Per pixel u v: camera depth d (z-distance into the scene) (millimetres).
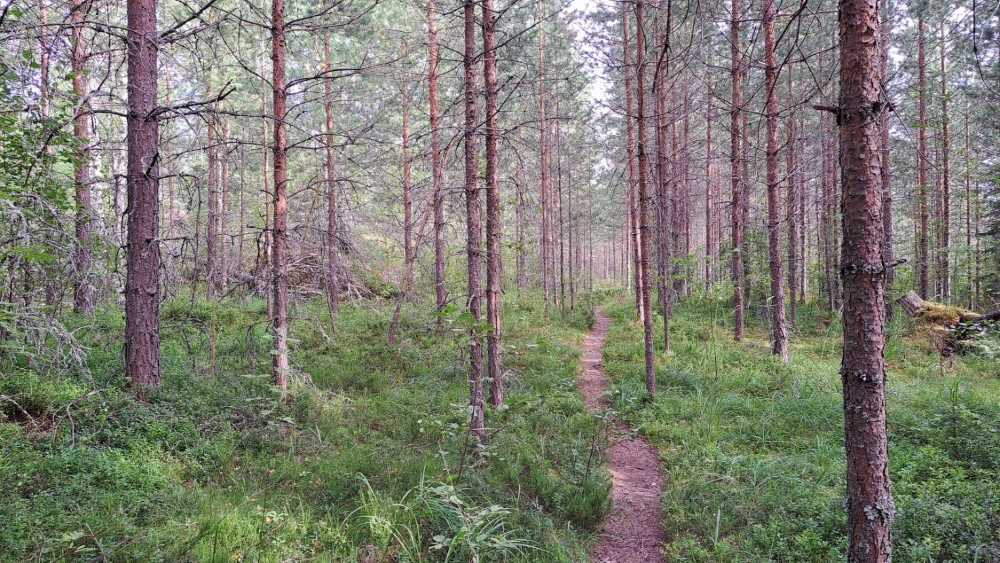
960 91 18234
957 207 26016
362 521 5238
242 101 18672
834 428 8328
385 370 11242
